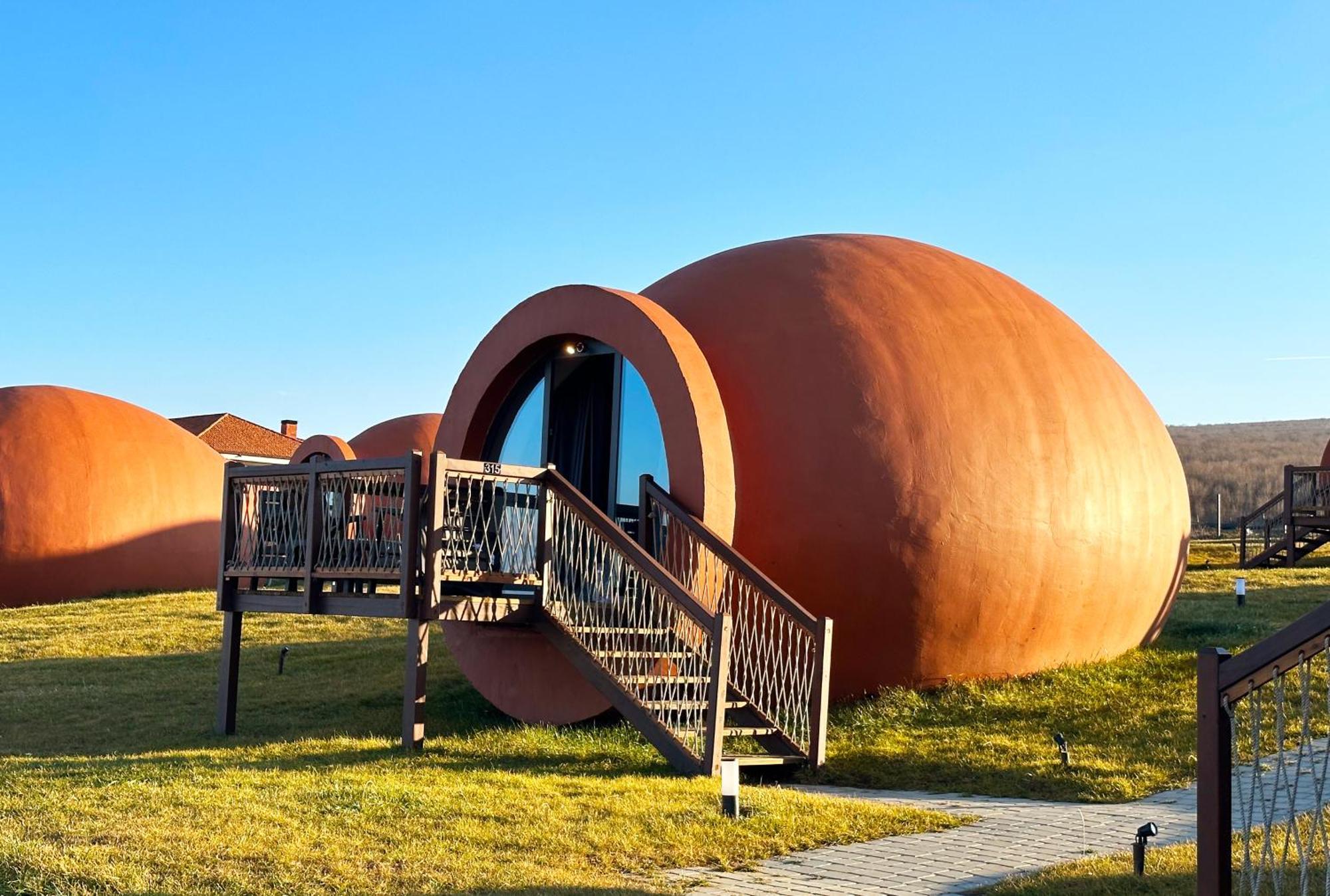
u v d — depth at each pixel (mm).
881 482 10469
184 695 12969
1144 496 12250
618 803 7449
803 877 6141
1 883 5773
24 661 15914
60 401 24297
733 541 10516
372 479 10266
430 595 9305
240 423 50438
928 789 8750
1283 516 24656
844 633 10562
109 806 7230
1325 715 9688
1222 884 4363
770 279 11539
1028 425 11258
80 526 23031
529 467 9938
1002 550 10812
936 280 11883
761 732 9359
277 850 6297
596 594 10336
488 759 9078
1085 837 7059
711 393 10242
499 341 11945
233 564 11102
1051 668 11555
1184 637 13578
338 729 10844
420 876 5941
